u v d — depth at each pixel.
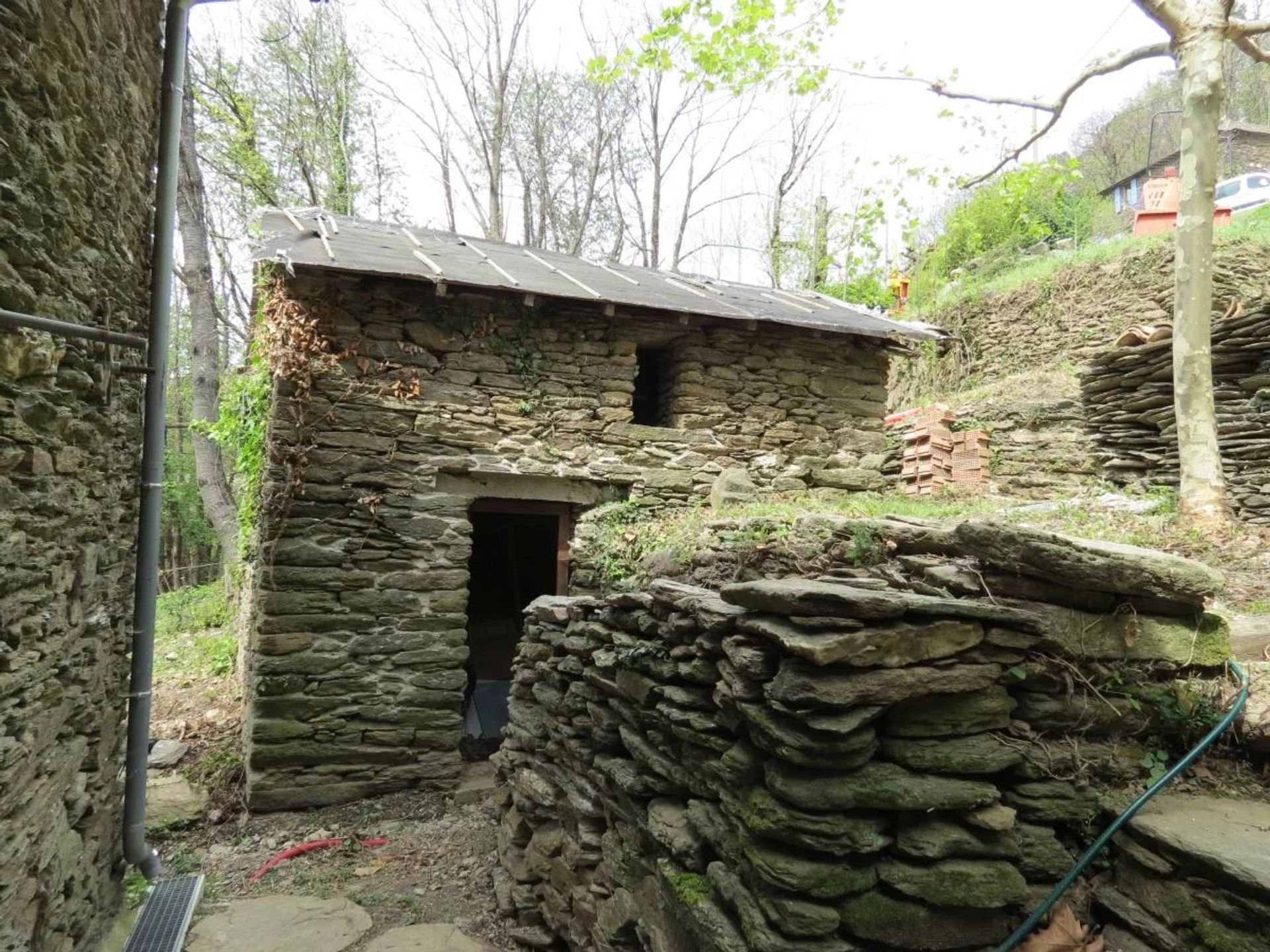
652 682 2.82
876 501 6.63
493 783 5.98
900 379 16.89
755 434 7.00
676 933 2.48
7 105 2.03
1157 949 1.91
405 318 6.00
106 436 3.16
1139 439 6.66
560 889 3.60
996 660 2.11
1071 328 13.48
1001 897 1.93
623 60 9.04
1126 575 2.26
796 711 1.88
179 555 20.28
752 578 4.14
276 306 5.62
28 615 2.34
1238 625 3.25
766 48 8.51
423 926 3.94
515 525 9.13
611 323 6.58
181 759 6.33
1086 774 2.21
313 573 5.63
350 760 5.71
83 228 2.68
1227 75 26.30
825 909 1.86
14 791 2.23
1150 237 13.05
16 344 2.12
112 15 2.89
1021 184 8.90
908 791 1.90
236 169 12.92
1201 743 2.28
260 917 4.04
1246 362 5.98
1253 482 5.64
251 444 7.12
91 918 3.29
